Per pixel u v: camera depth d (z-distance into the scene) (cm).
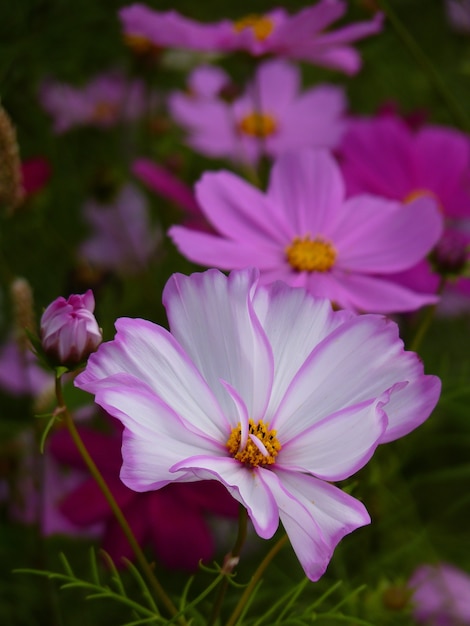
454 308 59
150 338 36
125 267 66
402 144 56
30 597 51
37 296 64
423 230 46
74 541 54
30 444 54
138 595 52
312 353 37
